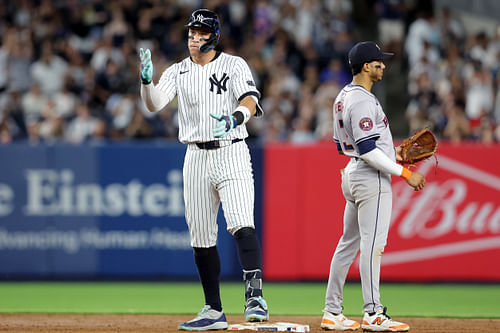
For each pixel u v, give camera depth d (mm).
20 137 45000
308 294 31391
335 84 46438
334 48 52906
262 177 34562
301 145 34469
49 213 35000
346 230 20453
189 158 19641
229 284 34594
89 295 31219
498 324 22688
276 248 34531
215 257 20031
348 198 20375
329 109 44844
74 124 44406
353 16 46500
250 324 20188
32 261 35094
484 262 34219
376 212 19672
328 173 34312
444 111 47344
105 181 34906
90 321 22984
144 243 35000
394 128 45625
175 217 34906
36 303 28875
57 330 20531
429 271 34312
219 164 19250
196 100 19328
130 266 35000
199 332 19703
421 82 48938
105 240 35000
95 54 49781
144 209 34906
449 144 34188
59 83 48906
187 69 19656
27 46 50469
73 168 34938
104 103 47844
